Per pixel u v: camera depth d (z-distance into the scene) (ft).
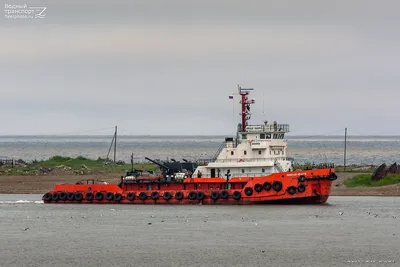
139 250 634.84
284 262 588.09
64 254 622.54
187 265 580.30
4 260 602.44
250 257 605.31
